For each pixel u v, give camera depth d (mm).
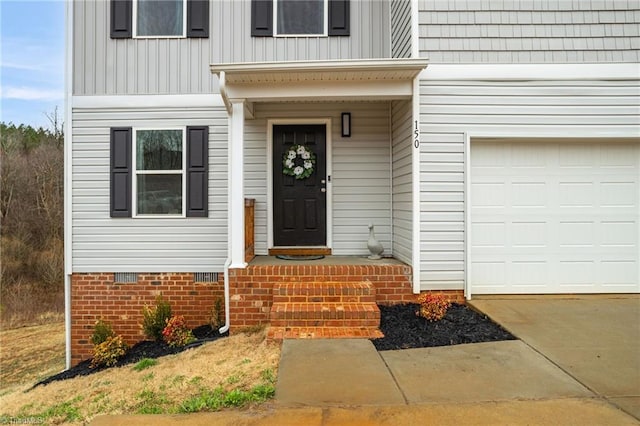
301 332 4113
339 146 6176
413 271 4969
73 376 4898
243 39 6047
